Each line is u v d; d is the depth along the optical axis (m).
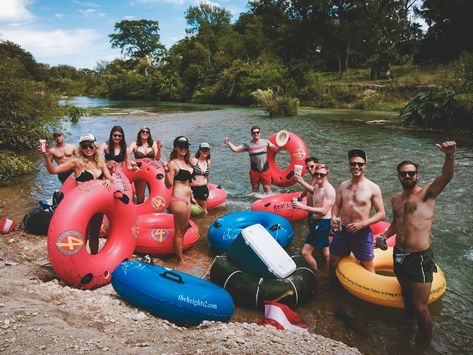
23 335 2.84
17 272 4.51
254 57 48.12
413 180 3.72
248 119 23.28
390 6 39.00
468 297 4.59
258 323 4.06
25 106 13.39
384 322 4.12
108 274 4.60
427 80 30.75
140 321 3.64
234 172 10.70
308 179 9.86
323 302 4.50
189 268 5.34
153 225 5.62
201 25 64.31
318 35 43.59
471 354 3.63
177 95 52.50
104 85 74.94
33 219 6.14
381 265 5.01
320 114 25.59
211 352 2.96
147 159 7.24
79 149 5.30
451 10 34.25
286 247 5.86
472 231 6.43
